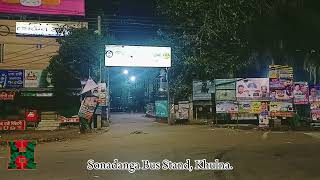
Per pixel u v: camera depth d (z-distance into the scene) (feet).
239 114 100.73
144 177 35.55
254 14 97.25
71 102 116.78
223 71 111.04
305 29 95.86
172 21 116.26
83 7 150.00
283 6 94.07
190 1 104.27
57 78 120.16
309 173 36.65
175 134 77.97
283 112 90.12
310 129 86.94
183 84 118.83
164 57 115.65
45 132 91.56
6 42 144.66
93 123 96.99
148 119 144.56
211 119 109.81
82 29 122.01
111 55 112.88
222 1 98.99
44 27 146.20
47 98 120.26
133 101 253.65
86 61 117.80
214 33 103.76
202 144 60.44
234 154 49.37
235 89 99.40
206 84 113.70
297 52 102.83
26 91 120.98
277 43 100.63
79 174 37.29
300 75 104.22
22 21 145.28
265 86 97.09
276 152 50.88
